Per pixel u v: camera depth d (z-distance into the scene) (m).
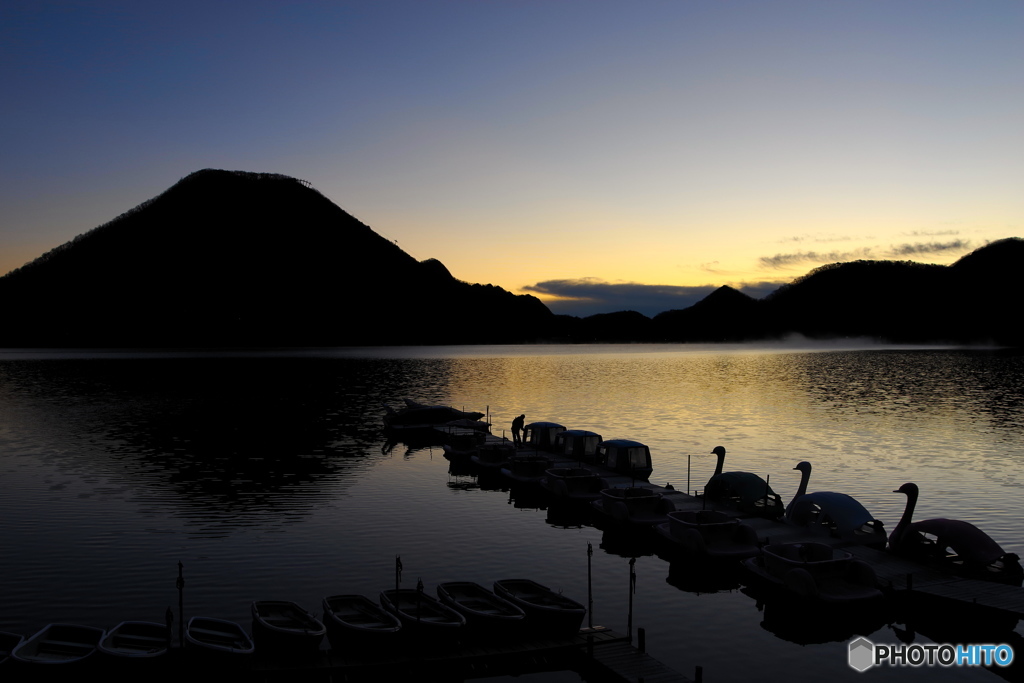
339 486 47.53
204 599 25.86
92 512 39.03
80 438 68.38
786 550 27.53
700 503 39.31
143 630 20.86
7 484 46.53
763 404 100.62
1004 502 41.28
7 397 113.25
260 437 70.19
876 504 40.97
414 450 64.44
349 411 94.38
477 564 30.83
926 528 28.66
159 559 30.56
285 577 28.39
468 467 55.62
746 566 28.31
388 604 23.33
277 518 38.28
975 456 57.41
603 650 21.66
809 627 24.73
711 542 30.61
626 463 48.38
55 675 18.58
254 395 117.69
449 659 20.41
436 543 33.94
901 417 84.62
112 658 18.86
